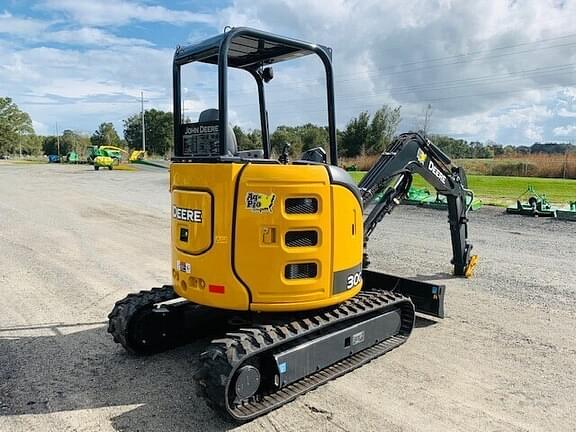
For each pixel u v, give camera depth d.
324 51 4.95
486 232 12.78
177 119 4.83
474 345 5.65
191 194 4.41
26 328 6.14
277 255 4.26
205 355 3.93
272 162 4.40
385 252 10.44
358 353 5.21
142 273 8.77
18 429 4.00
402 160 6.75
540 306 6.97
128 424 4.08
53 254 10.18
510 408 4.34
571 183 27.00
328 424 4.07
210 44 4.37
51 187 26.08
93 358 5.31
